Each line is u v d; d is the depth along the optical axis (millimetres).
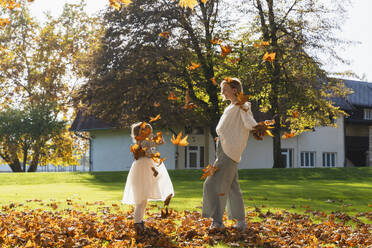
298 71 26219
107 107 27031
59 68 37562
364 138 43906
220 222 5180
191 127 29797
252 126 4871
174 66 26766
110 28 27766
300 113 26703
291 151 38562
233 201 5309
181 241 4828
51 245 4480
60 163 40750
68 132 41844
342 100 41375
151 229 5191
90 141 41906
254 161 36656
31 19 38031
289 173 21875
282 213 7078
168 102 25078
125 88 25828
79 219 5918
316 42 25547
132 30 27141
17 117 32625
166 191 5438
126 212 6926
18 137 32125
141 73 25859
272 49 24469
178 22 26359
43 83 37344
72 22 38562
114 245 4449
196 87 28328
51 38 37781
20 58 37906
